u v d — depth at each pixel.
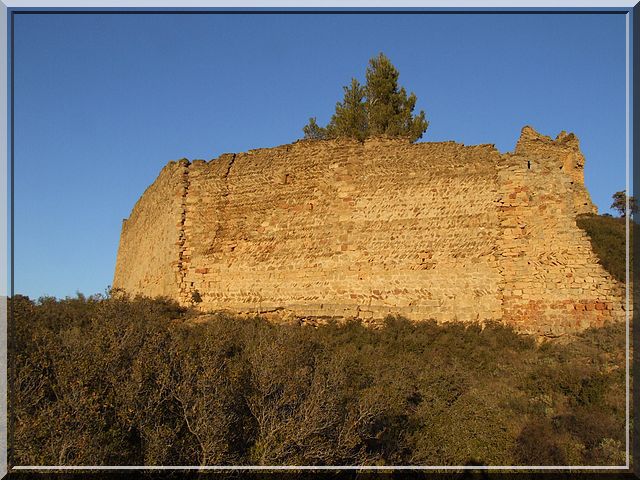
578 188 26.58
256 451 14.57
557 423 17.81
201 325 23.03
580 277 23.23
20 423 13.81
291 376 16.03
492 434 17.31
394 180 26.14
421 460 16.48
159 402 14.67
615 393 19.03
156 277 31.38
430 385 19.48
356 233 26.12
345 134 39.28
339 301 25.69
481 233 24.48
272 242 27.61
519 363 21.45
